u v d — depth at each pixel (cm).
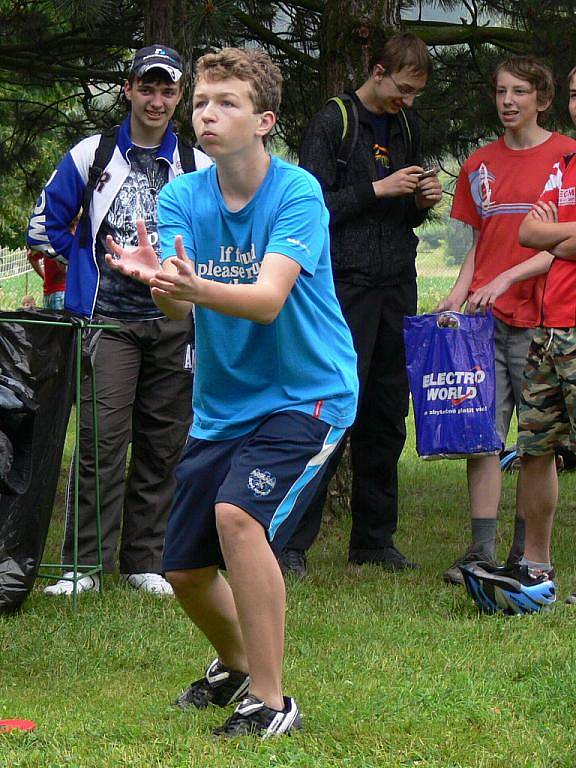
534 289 1086
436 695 734
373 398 1162
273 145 1812
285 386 666
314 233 650
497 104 1110
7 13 1789
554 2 1499
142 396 1095
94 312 1066
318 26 1680
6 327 976
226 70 637
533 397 1015
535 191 1090
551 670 788
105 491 1081
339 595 1042
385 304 1140
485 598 966
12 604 958
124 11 1662
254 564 638
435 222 1822
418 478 1950
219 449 674
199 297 600
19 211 3603
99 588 1059
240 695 721
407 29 1425
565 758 639
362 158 1111
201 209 667
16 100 2086
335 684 762
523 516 1098
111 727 676
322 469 680
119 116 1927
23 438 738
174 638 894
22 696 751
